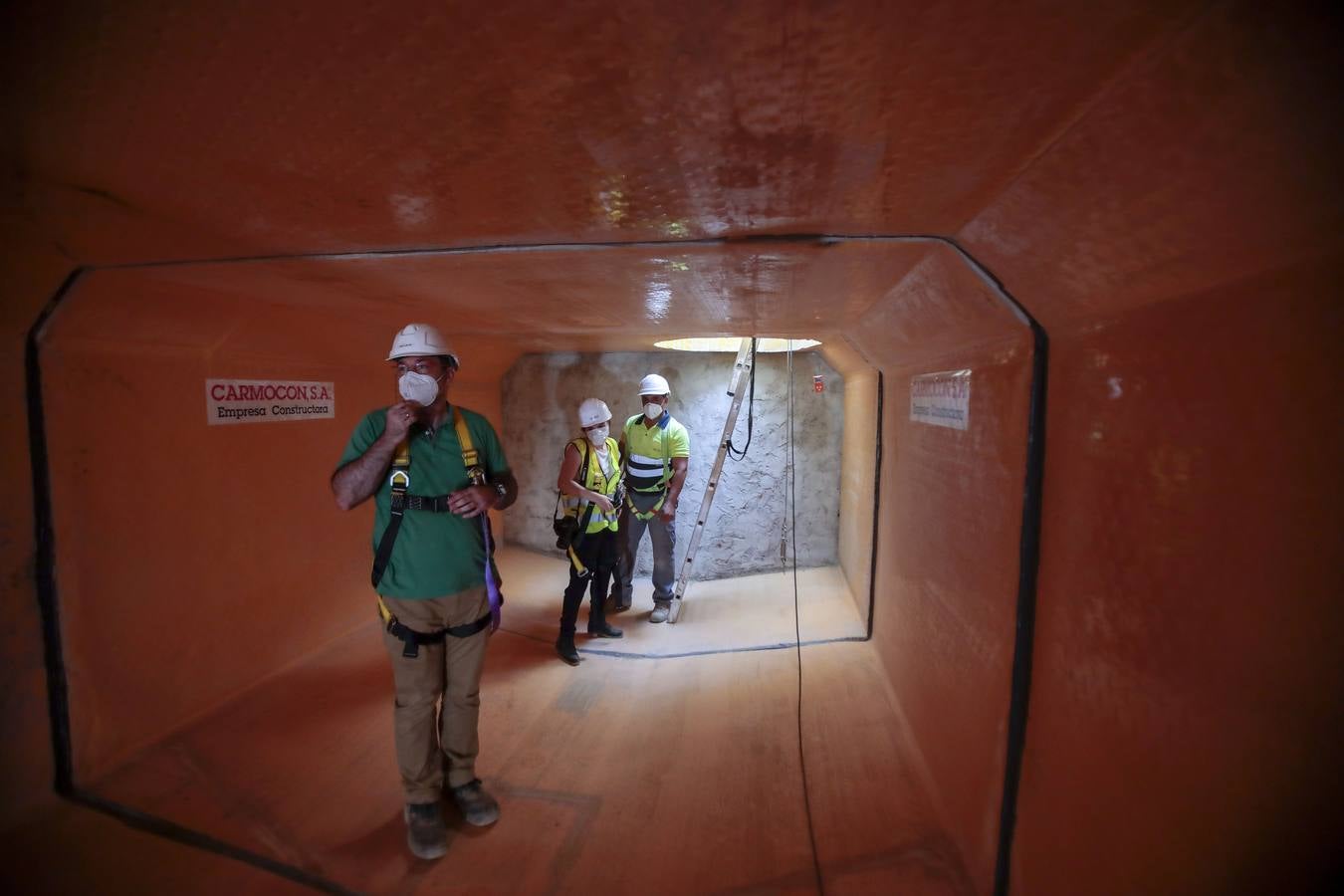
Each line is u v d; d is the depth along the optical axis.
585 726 2.95
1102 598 1.12
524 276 2.07
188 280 2.13
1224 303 0.81
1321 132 0.58
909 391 2.84
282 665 3.15
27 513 2.06
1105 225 0.95
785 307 2.62
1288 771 0.70
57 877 1.83
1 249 1.63
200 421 2.70
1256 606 0.75
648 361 5.45
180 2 0.65
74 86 0.84
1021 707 1.45
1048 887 1.26
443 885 1.95
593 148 1.03
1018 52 0.69
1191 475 0.88
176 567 2.58
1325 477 0.66
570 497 3.74
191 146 1.04
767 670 3.44
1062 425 1.30
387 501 2.01
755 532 5.40
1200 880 0.82
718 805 2.32
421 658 2.04
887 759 2.40
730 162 1.07
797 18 0.65
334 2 0.65
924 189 1.14
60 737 2.12
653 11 0.65
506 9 0.65
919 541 2.53
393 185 1.22
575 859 2.07
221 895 1.83
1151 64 0.66
